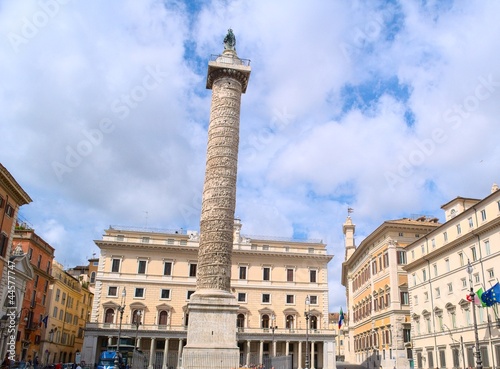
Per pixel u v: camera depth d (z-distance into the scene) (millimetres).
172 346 68000
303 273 72625
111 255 69875
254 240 73750
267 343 69250
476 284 42469
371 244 67625
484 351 40781
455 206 50562
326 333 68500
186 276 70562
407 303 57438
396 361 54750
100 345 66500
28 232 56312
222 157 39562
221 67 41781
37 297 59531
